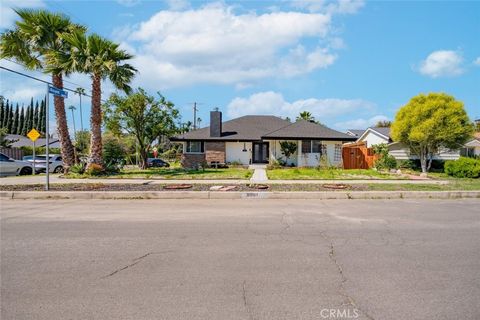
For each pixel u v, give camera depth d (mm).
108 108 26891
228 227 6930
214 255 5035
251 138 29406
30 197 11461
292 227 6941
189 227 6922
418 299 3564
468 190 12203
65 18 19234
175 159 45469
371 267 4527
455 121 19688
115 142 26609
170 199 11211
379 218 7934
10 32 18344
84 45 18203
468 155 29234
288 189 12484
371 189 12492
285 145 27625
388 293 3711
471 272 4352
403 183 14609
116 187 13047
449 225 7191
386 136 29922
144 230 6645
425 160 22109
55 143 54031
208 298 3582
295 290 3783
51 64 18422
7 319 3154
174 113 28438
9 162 20797
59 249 5336
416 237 6145
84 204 10094
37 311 3309
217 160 29453
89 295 3662
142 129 27719
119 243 5688
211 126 29875
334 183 14531
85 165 19734
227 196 11477
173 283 3977
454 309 3346
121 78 18719
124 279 4102
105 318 3172
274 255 5043
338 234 6352
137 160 32125
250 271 4371
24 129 79250
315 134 27469
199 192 11516
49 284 3955
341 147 27766
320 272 4336
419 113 20656
